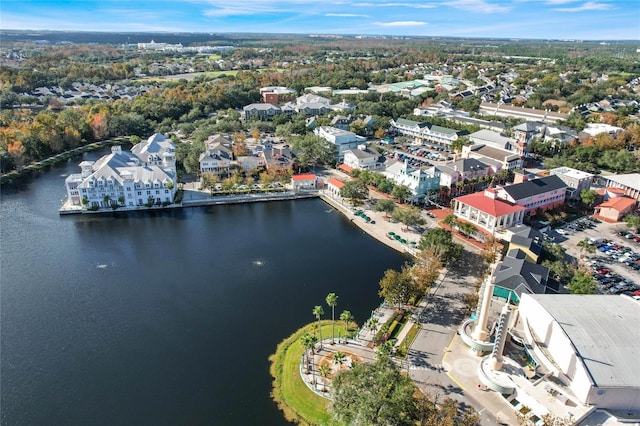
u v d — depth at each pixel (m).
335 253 164.75
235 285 142.88
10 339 117.19
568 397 90.44
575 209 199.75
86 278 146.75
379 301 134.00
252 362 109.00
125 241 173.88
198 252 165.25
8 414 94.38
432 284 138.88
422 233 177.88
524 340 108.44
